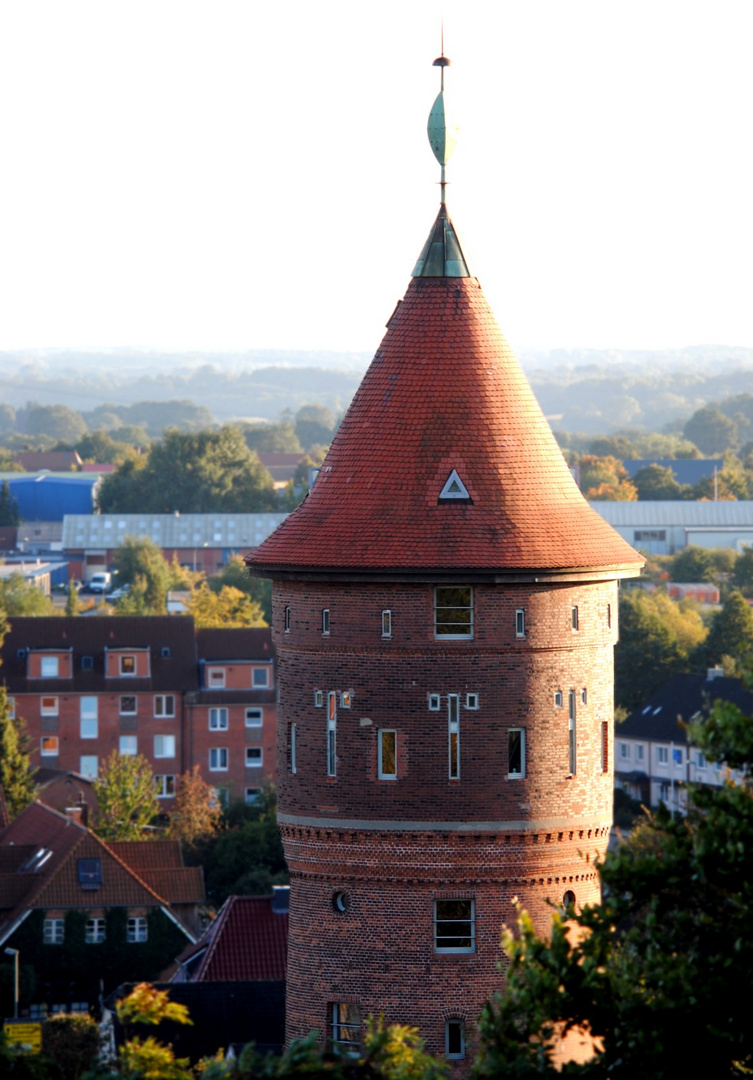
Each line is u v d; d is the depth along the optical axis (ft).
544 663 400.06
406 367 411.95
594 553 401.70
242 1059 262.26
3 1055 275.59
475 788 397.39
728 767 295.28
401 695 398.62
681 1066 270.67
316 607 404.36
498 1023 285.23
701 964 275.59
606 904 288.51
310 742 405.39
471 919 400.67
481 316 415.23
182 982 632.38
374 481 404.98
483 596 397.39
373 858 400.67
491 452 405.39
